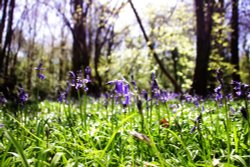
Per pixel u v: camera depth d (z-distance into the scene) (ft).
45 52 136.87
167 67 135.44
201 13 54.85
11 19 69.87
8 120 20.20
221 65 60.29
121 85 11.61
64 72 123.54
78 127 15.56
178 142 13.98
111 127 15.14
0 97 21.79
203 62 54.19
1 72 64.80
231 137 13.96
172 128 16.44
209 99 35.42
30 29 106.01
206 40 54.60
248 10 75.97
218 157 12.46
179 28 60.49
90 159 11.85
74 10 79.92
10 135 8.73
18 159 10.87
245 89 12.31
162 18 67.62
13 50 102.99
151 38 81.15
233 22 67.26
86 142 14.19
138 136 7.58
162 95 18.42
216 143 13.64
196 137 14.52
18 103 19.15
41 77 19.65
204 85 53.83
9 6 70.38
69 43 132.98
